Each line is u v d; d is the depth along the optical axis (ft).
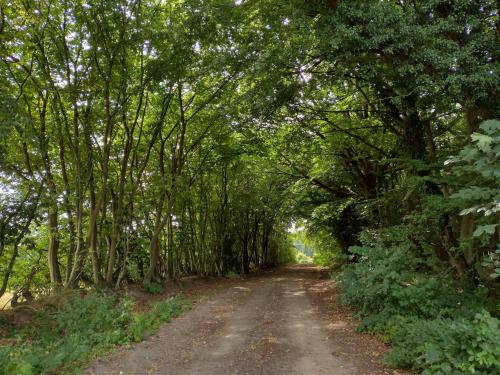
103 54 44.37
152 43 46.50
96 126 49.73
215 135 63.10
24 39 35.24
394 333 24.17
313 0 30.91
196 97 61.16
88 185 47.78
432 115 39.47
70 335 27.68
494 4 27.07
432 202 28.81
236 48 41.78
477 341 16.43
